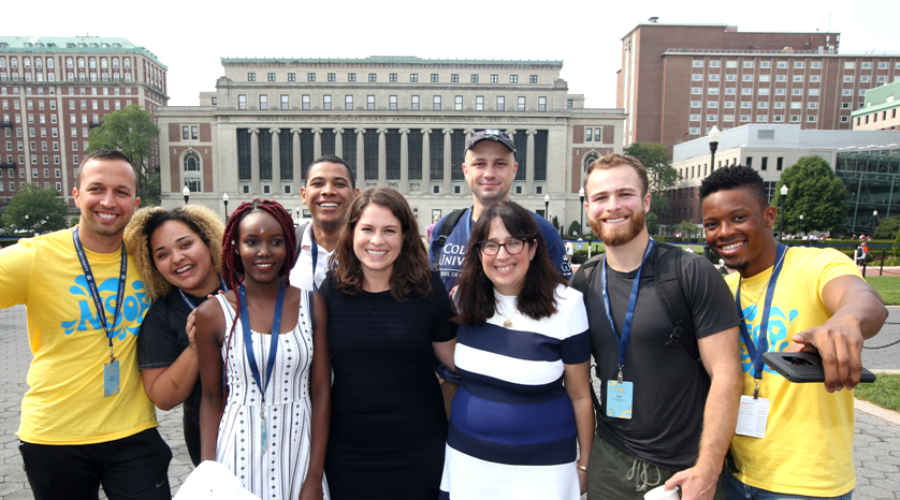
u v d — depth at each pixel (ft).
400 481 9.96
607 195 8.96
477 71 242.17
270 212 9.17
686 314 8.49
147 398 10.27
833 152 242.78
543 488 9.20
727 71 315.37
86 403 9.55
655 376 8.64
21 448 9.61
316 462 9.66
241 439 9.04
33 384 9.59
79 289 9.68
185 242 10.00
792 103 318.65
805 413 7.97
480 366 9.61
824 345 5.99
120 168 9.64
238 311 9.20
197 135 228.43
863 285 7.08
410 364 9.97
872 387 23.11
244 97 231.09
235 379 9.11
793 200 201.67
